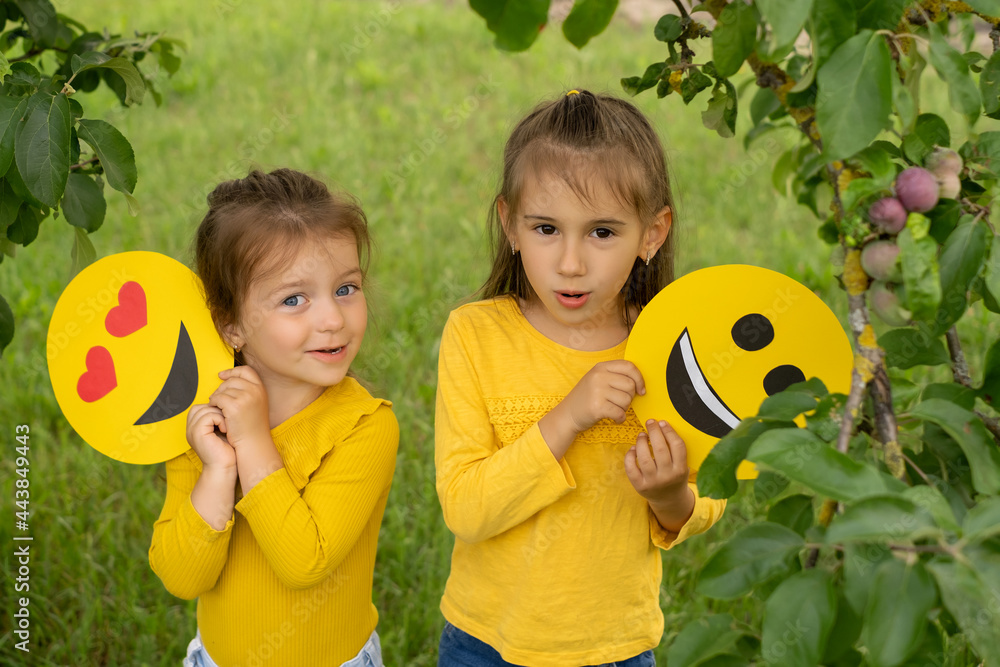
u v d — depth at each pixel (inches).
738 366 52.5
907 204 38.0
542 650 61.6
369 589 65.9
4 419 127.2
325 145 229.6
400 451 124.3
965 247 40.4
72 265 66.2
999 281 40.9
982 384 45.1
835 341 50.4
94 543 108.9
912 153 43.7
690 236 183.0
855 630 37.7
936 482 44.9
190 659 66.0
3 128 51.2
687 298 53.3
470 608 64.2
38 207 59.2
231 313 59.6
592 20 42.0
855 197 38.0
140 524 111.3
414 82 290.0
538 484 56.0
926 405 39.4
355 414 60.7
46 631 97.1
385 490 63.6
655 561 66.0
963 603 32.9
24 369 138.7
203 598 63.9
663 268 66.8
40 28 79.0
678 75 57.4
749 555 37.7
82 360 58.3
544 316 63.2
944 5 46.8
